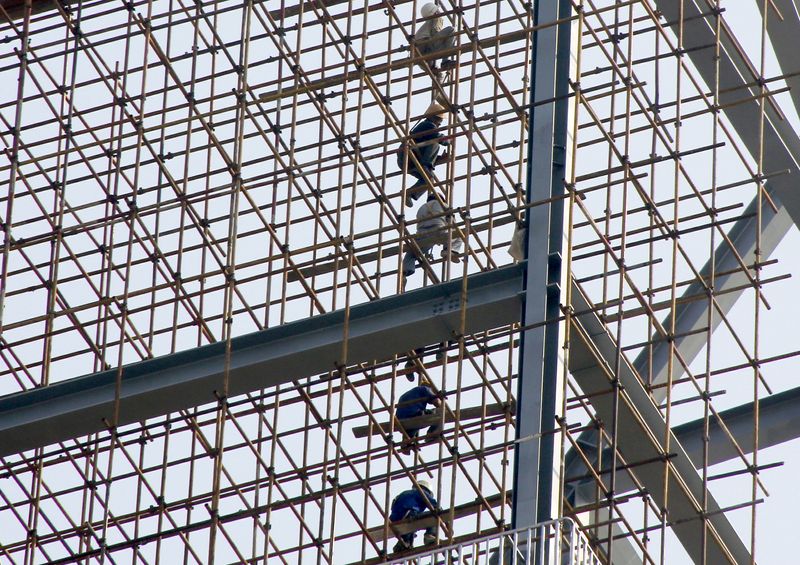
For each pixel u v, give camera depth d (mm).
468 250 66500
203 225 75812
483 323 65562
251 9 72938
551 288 64250
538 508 61031
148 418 69250
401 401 71438
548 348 63406
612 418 66688
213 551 65812
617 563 77750
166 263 74000
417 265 74875
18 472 74438
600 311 70812
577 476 78000
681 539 72625
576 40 68062
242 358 67375
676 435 80000
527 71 74062
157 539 69938
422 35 78562
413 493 70438
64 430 69250
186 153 72625
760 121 70438
